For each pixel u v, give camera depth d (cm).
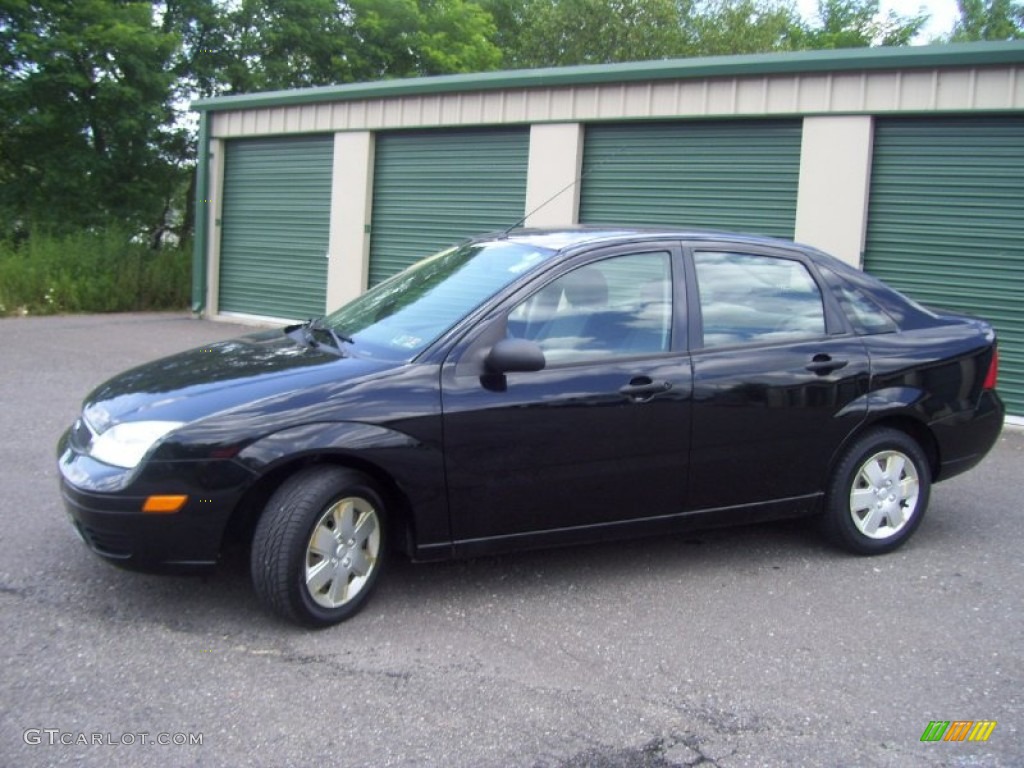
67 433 471
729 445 489
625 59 3102
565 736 342
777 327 511
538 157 1205
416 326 463
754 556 536
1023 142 898
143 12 2069
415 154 1361
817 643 426
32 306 1633
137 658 390
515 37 3359
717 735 346
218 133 1616
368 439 415
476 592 473
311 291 1523
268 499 417
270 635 415
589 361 461
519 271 470
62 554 497
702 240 510
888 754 337
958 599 480
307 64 2462
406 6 2508
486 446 438
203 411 406
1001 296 923
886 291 553
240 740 333
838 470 523
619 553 537
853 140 977
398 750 330
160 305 1798
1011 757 338
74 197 2128
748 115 1041
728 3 3356
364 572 437
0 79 1959
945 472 558
